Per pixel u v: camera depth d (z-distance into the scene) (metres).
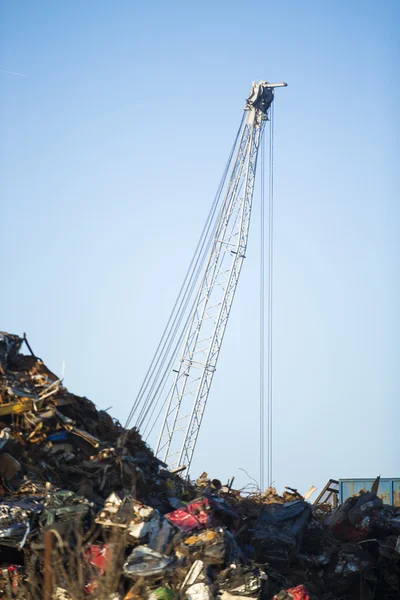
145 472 23.03
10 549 16.59
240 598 17.28
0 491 19.17
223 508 22.48
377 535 25.95
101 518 17.69
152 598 16.03
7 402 21.66
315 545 24.22
